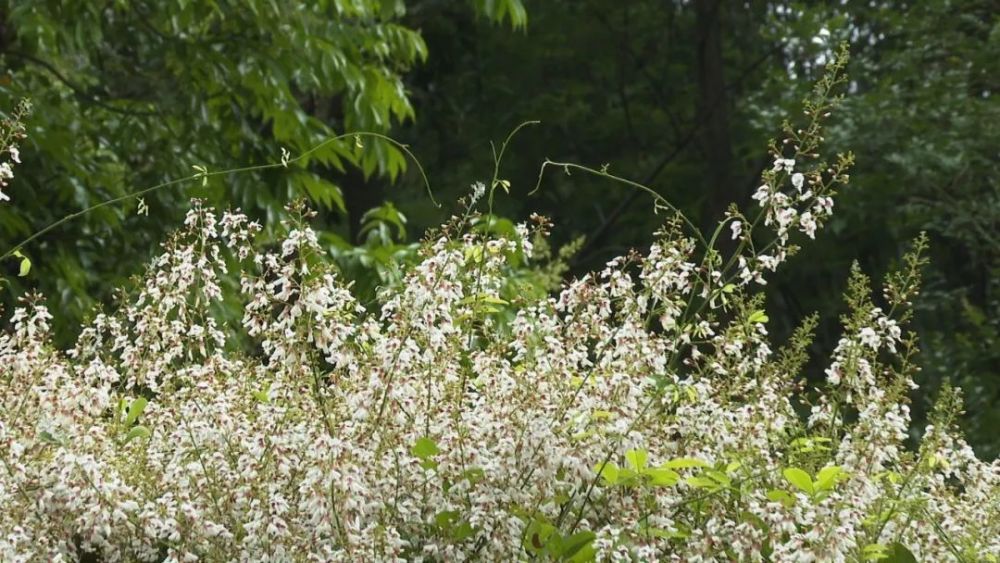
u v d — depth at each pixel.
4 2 8.71
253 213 8.99
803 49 17.31
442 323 3.96
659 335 4.00
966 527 4.25
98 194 8.68
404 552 3.95
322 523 3.69
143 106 9.40
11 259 8.20
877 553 3.82
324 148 9.20
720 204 19.45
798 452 4.33
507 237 4.29
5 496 3.81
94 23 8.65
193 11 9.06
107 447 4.12
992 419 11.76
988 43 15.40
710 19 20.06
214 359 4.15
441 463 3.83
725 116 20.00
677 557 3.87
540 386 3.94
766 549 3.86
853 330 4.14
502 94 20.64
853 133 15.02
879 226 17.12
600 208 21.62
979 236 14.93
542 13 20.56
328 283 3.85
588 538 3.72
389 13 9.69
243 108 9.29
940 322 16.66
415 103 18.47
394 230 18.58
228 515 3.93
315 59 9.23
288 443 3.90
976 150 14.62
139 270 8.72
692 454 4.12
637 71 22.48
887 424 4.04
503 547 3.83
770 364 4.32
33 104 8.43
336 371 3.98
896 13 16.23
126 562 3.91
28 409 4.04
